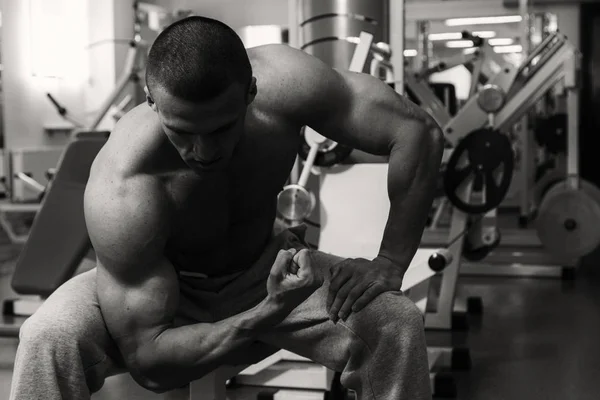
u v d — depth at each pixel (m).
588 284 4.44
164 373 1.22
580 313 3.60
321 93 1.25
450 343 3.01
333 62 2.62
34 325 1.15
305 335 1.29
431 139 1.30
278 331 1.31
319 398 2.25
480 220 3.23
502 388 2.42
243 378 2.43
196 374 1.21
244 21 7.10
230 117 1.03
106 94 6.67
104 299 1.19
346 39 2.61
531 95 3.28
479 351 2.90
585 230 4.47
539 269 4.71
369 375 1.21
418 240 1.31
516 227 6.20
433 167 1.30
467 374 2.58
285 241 1.43
